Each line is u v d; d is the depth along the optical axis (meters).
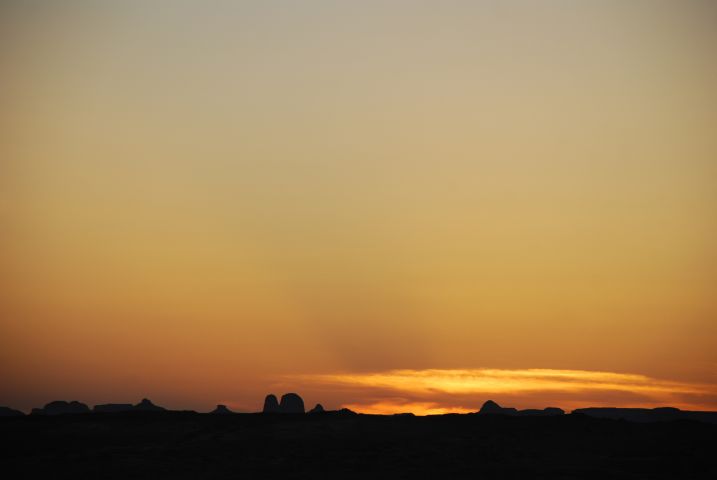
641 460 57.22
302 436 62.31
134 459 57.88
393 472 55.09
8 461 58.16
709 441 61.56
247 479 53.97
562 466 56.16
